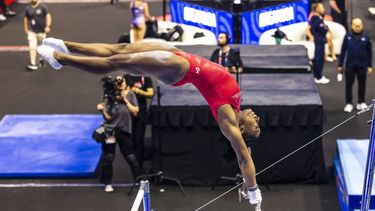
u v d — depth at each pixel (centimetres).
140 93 1214
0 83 1745
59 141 1371
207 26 1875
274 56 1447
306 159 1190
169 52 602
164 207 1133
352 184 1056
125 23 2281
